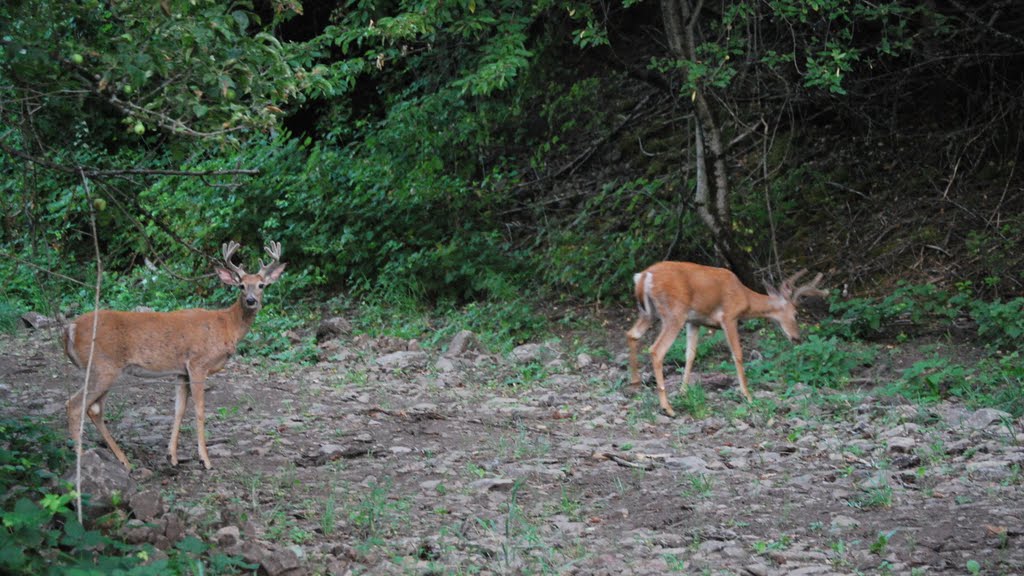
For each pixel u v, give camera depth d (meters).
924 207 15.77
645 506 6.95
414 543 6.06
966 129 16.36
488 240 16.36
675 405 10.24
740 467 7.97
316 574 5.40
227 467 7.70
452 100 17.03
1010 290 13.70
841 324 12.85
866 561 5.67
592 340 13.58
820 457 8.20
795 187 16.84
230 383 10.98
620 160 18.91
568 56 19.05
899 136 16.97
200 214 16.05
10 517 4.71
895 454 8.15
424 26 12.84
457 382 11.53
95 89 5.57
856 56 12.74
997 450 8.05
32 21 5.52
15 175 7.61
